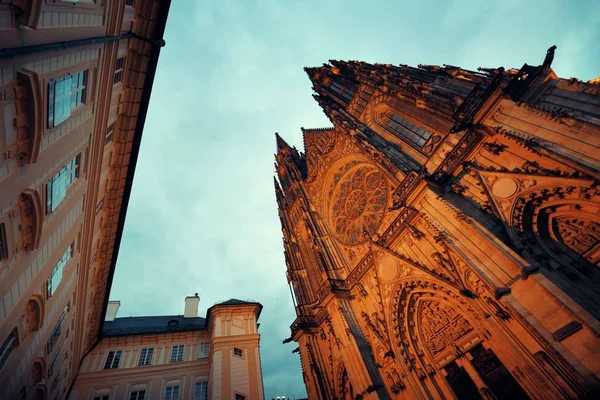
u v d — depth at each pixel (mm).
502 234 21609
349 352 30016
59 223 16703
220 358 41250
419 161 33312
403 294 28422
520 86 24203
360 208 41219
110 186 27812
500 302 19109
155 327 52531
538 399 17094
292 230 55188
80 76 15336
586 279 17469
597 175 16828
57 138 13625
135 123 25875
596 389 13914
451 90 31359
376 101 45250
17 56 9523
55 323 21031
